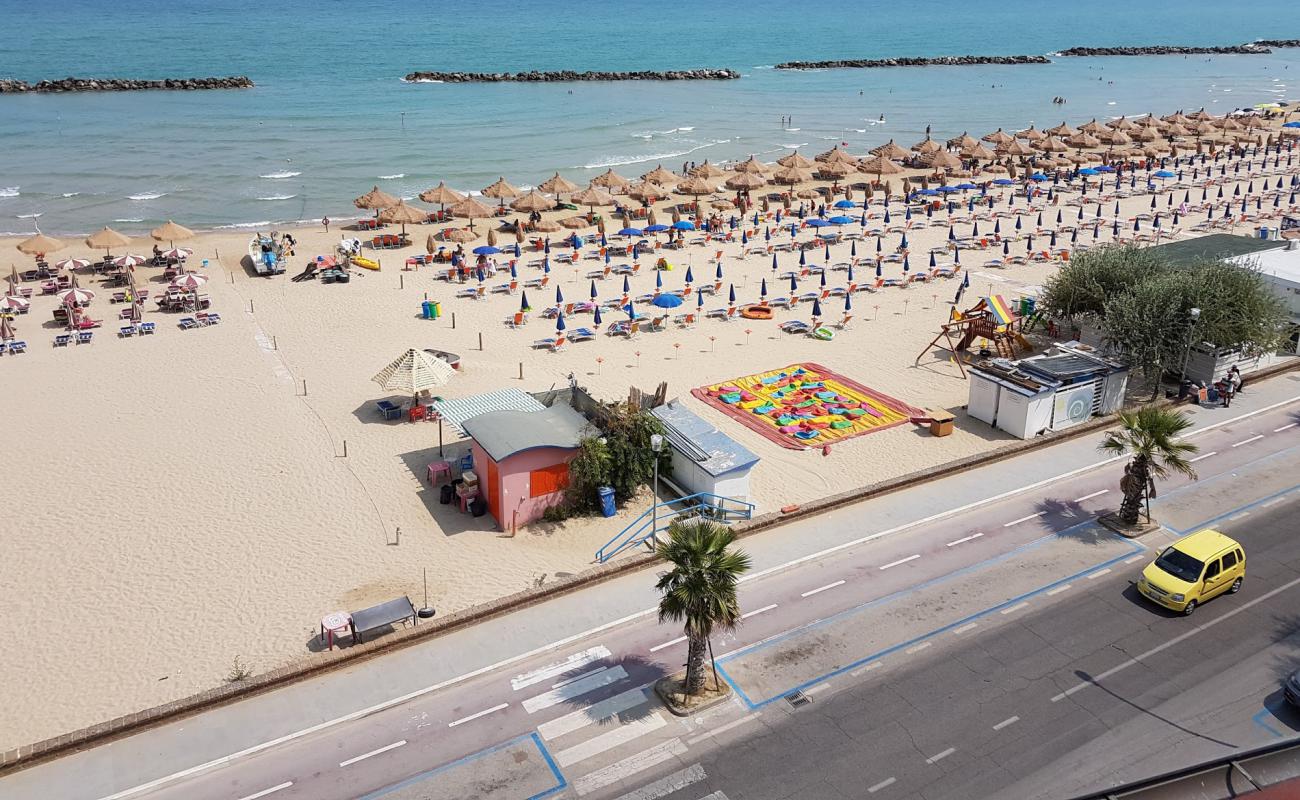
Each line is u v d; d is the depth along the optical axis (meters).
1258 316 43.47
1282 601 28.78
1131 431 32.72
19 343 49.66
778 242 74.12
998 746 22.88
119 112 132.00
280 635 27.41
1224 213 82.25
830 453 38.94
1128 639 27.00
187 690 25.12
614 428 35.34
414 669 25.95
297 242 72.25
